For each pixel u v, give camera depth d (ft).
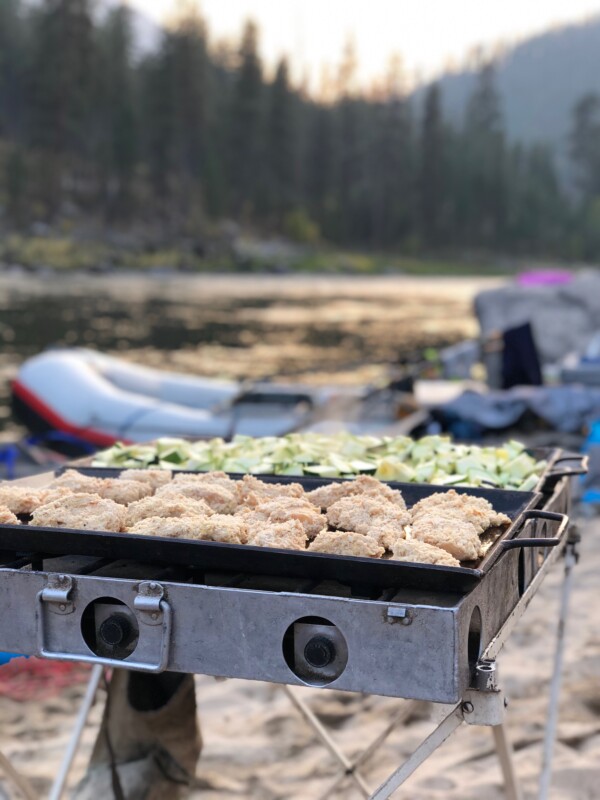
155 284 185.78
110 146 292.40
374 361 32.14
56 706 11.08
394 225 371.56
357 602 4.44
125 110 290.56
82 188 296.71
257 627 4.61
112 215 287.89
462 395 25.79
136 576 5.26
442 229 379.96
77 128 291.79
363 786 8.29
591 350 32.04
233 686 11.72
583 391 26.00
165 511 5.87
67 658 4.84
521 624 13.04
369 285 218.38
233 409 25.88
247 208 335.67
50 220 271.69
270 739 10.29
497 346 33.50
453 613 4.28
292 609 4.55
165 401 28.99
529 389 26.37
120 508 5.85
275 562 4.83
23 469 22.85
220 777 9.46
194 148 320.09
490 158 409.90
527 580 5.89
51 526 5.57
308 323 95.25
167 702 7.64
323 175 369.50
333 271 289.12
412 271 313.53
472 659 4.66
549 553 6.69
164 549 4.98
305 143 370.53
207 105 317.42
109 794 7.60
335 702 11.19
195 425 24.79
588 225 430.61
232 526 5.32
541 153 481.05
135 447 8.79
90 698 7.93
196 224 302.86
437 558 4.88
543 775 7.29
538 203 416.67
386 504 6.31
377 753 9.87
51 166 276.21
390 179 375.66
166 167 300.61
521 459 7.77
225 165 332.80
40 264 222.69
